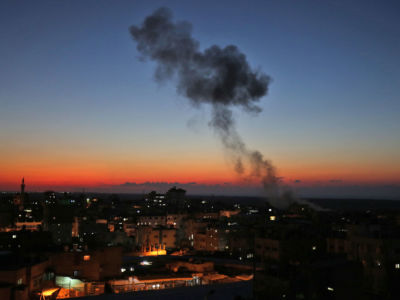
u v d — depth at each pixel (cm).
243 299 6228
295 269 6006
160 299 6356
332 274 5562
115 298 6494
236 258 12294
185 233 17025
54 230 14350
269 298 5800
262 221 16012
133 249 15250
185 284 8288
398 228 7944
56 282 7412
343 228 12250
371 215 16488
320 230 12281
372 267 6794
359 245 7225
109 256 8369
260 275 6069
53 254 7688
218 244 13900
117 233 15650
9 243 8825
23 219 16262
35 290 6706
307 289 5481
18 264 6656
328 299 5412
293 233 11275
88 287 7488
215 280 8406
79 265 7831
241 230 13662
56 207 15638
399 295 6159
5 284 6081
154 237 15775
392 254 6769
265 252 11200
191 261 10069
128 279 8206
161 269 9912
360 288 5616
